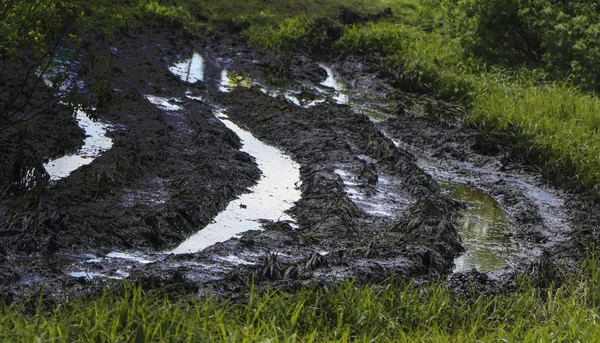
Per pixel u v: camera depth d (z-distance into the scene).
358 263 15.29
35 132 20.64
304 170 21.58
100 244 15.29
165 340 10.09
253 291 12.44
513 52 35.69
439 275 15.65
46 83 25.53
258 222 17.69
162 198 17.88
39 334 9.80
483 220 19.70
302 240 16.52
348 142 24.39
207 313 11.13
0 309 11.10
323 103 28.20
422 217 18.33
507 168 23.98
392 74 34.16
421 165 23.86
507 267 16.72
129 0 39.22
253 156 22.62
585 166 23.02
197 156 20.89
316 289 13.64
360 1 48.44
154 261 14.95
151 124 23.30
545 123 25.84
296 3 45.72
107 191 17.66
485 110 27.66
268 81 31.69
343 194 19.52
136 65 30.62
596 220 20.27
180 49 35.16
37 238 14.82
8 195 16.80
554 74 33.09
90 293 12.60
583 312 12.81
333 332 11.61
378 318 12.16
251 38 38.84
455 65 34.75
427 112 29.72
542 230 19.20
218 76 31.97
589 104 28.16
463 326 12.26
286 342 10.22
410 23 44.50
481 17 35.47
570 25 32.88
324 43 39.09
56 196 16.84
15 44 19.92
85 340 10.05
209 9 42.31
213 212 17.77
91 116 18.89
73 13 19.97
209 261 14.91
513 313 13.48
